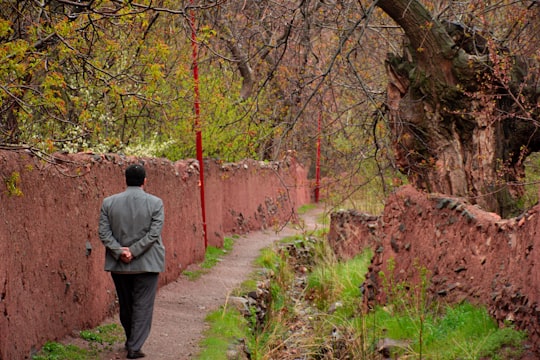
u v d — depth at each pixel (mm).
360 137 14203
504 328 7559
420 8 11469
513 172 11930
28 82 7266
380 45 15180
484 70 11234
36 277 7117
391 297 10406
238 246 18641
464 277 9219
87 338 8070
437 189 11812
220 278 13094
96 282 8859
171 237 12492
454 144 11711
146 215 7641
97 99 9992
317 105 12328
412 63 11992
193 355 7910
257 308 11516
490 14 13242
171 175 12703
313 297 13477
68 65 8648
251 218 22781
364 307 10703
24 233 6855
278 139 11406
